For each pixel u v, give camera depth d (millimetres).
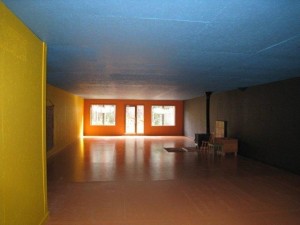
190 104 13414
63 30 2430
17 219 2229
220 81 6230
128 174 5484
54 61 3885
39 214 2861
